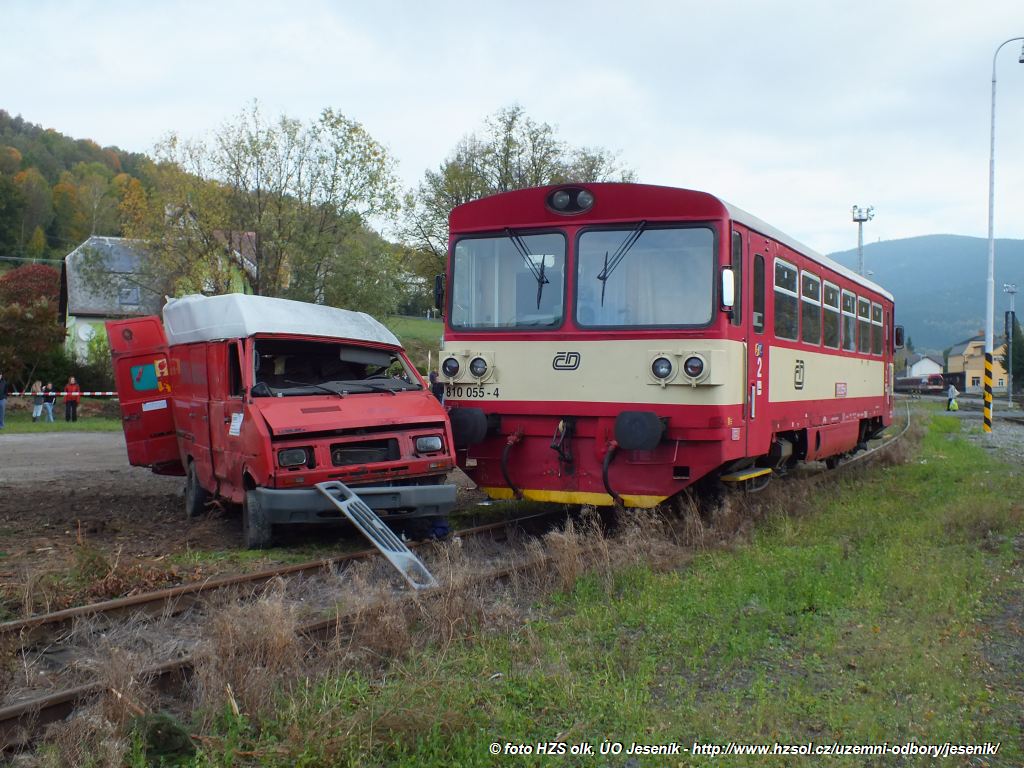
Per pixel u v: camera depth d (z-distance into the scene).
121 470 16.72
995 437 26.09
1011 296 89.00
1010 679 5.52
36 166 103.88
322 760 4.34
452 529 10.29
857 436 16.11
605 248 9.74
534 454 10.11
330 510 8.73
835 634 6.23
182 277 31.48
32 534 10.17
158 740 4.49
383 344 10.84
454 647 5.93
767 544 9.13
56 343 35.47
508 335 10.09
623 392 9.52
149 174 30.83
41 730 4.73
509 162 41.78
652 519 9.26
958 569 7.86
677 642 6.08
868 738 4.61
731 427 9.39
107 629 6.47
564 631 6.34
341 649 5.62
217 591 7.25
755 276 10.26
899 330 19.88
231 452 9.66
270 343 10.27
